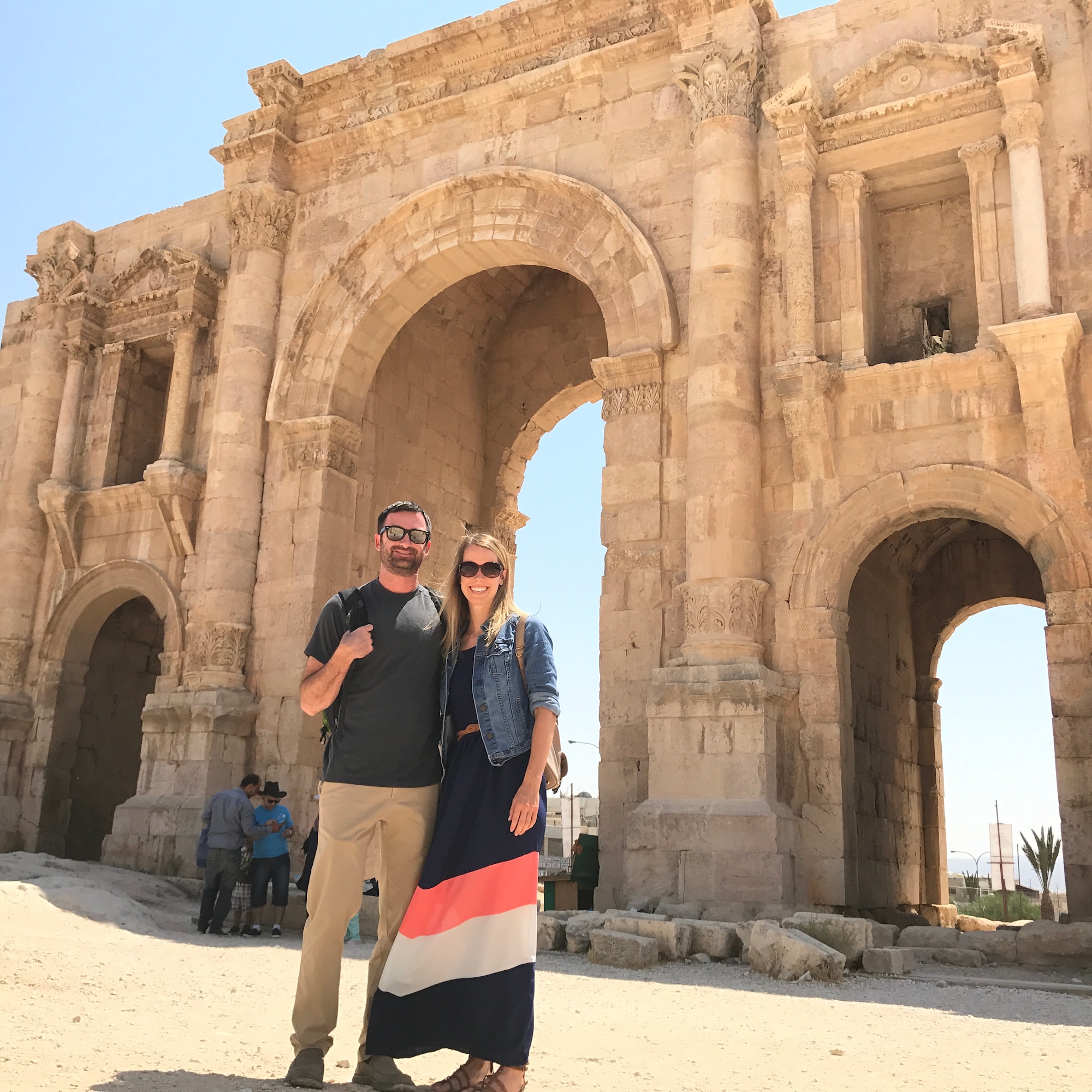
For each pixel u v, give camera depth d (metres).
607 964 11.87
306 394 21.81
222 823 15.66
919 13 17.52
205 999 8.02
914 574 24.17
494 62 21.39
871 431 16.34
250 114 23.53
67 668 24.17
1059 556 14.67
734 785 15.19
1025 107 15.64
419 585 5.90
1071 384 15.05
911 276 17.69
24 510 24.94
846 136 17.38
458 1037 4.85
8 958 9.06
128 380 25.39
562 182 19.61
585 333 26.28
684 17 18.83
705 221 17.56
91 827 25.06
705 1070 5.90
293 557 20.94
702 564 16.36
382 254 21.70
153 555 23.19
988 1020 8.33
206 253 24.69
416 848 5.52
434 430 24.81
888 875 19.80
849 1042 7.10
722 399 16.77
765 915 14.21
